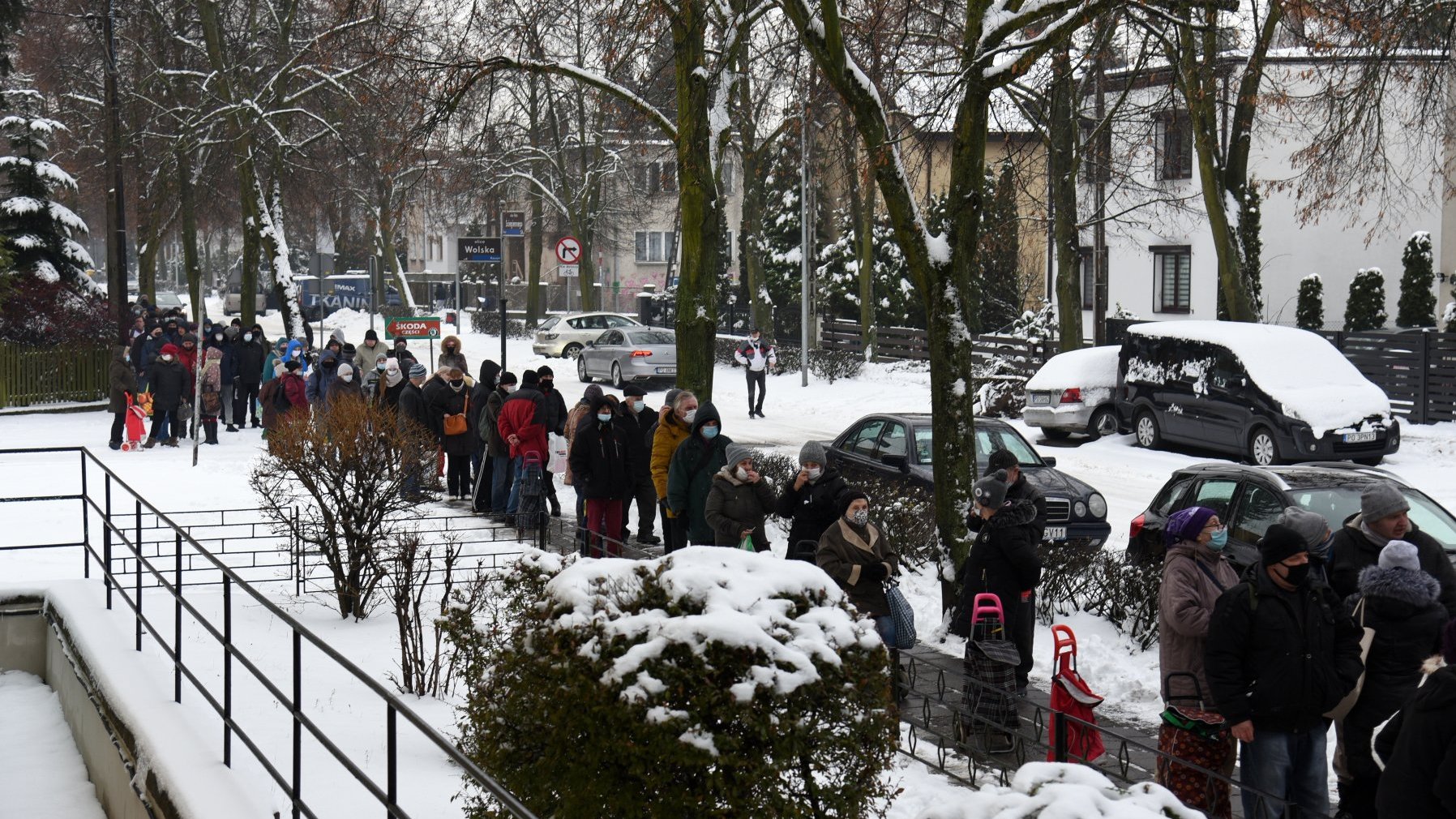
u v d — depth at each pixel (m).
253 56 35.06
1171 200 30.23
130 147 37.47
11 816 7.96
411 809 6.37
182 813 5.95
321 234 93.69
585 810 4.78
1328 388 22.44
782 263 48.38
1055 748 6.88
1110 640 11.42
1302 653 6.22
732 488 10.77
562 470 16.56
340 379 20.55
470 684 5.64
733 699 4.60
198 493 17.81
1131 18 13.13
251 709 8.08
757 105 18.34
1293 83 33.50
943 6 14.63
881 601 8.95
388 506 11.49
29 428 27.80
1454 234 37.03
